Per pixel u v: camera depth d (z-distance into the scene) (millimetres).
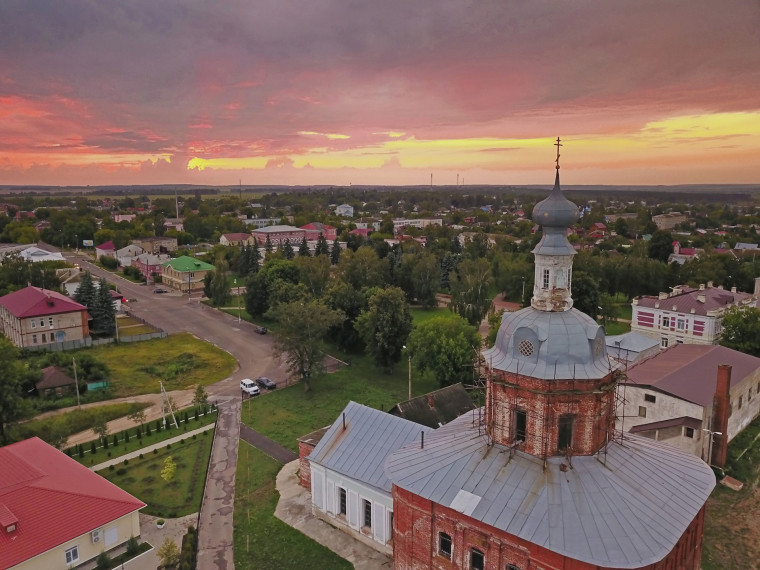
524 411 30156
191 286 151000
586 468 29125
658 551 25422
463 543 29625
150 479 53219
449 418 54656
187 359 91562
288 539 43594
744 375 61531
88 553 40594
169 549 40688
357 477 42250
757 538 43438
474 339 77062
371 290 97688
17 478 43281
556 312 30953
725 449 53531
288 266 126750
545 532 26438
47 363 80875
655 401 56406
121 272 179125
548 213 30375
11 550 37031
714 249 176750
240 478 53344
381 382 81938
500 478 29703
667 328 93688
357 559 40875
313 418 68188
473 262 121438
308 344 76250
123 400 74875
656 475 30031
